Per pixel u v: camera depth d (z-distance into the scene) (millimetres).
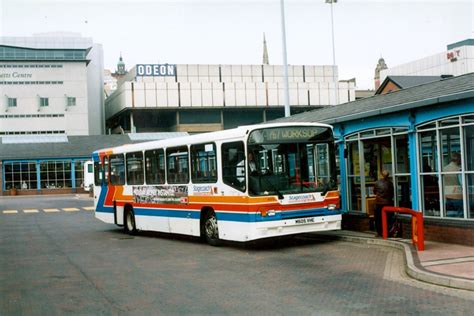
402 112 14961
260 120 104438
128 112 98625
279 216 14281
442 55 86312
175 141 17516
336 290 9297
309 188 14812
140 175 19672
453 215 13617
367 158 16844
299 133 14859
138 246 16859
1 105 89500
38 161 69125
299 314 7777
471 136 13031
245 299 8891
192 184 16609
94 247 17016
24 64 90500
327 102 104312
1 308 8805
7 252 16250
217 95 98562
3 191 67625
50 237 20688
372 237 15148
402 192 15430
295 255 13570
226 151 15031
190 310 8281
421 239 12461
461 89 13086
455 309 7770
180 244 16922
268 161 14438
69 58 91875
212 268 12117
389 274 10555
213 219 15820
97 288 10289
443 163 13805
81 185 70562
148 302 8945
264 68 109375
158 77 103375
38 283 10984
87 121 92438
